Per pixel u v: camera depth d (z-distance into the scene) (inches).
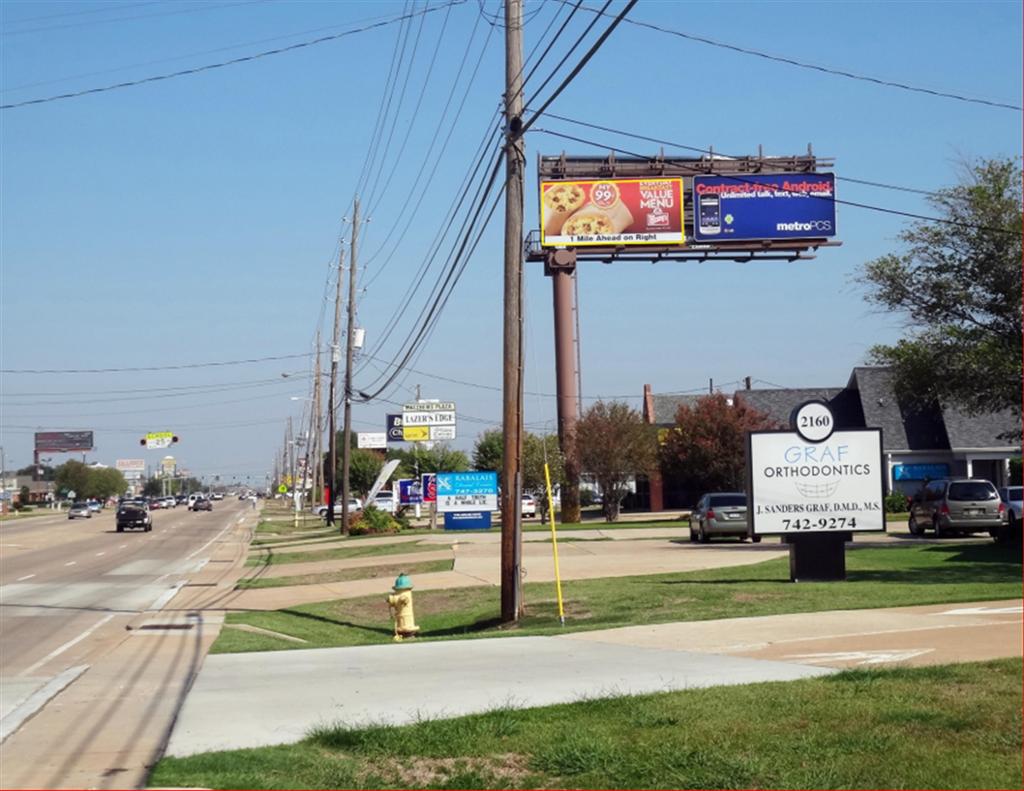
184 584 1217.4
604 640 572.7
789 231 1984.5
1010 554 1058.7
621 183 1993.1
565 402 2140.7
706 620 629.9
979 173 1236.5
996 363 1215.6
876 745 317.4
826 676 415.2
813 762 305.9
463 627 767.1
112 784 314.3
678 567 1075.3
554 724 358.0
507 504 746.8
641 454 2153.1
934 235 1245.1
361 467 4124.0
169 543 2128.4
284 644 683.4
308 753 337.1
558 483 2170.3
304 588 1120.2
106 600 1036.5
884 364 1389.0
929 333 1278.3
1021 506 1384.1
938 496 1365.7
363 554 1557.6
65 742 375.2
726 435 2144.4
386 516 2154.3
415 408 2375.7
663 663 479.8
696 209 1983.3
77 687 503.2
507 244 746.2
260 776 311.0
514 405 748.6
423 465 3026.6
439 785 303.1
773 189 1969.7
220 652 624.7
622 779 301.4
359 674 498.0
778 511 840.3
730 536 1446.9
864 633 537.6
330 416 2721.5
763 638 542.0
